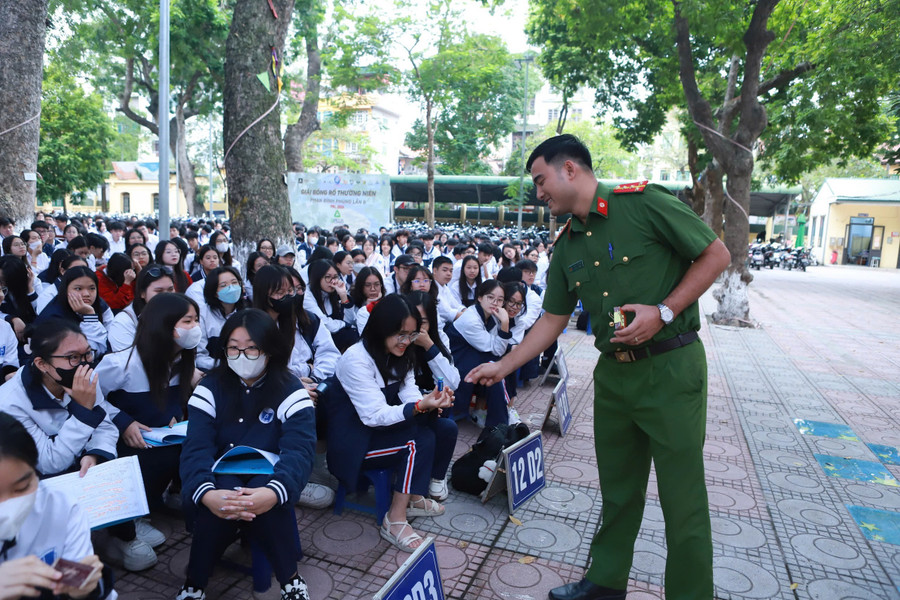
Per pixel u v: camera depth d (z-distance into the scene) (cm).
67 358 243
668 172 4231
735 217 991
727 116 966
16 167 795
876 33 901
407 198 3484
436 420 333
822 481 390
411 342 312
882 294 1675
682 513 219
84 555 167
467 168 3397
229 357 250
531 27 1483
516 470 343
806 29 982
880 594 271
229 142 646
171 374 302
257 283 382
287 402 257
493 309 447
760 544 312
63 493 167
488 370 255
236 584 268
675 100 1380
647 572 284
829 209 2977
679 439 217
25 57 789
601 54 1371
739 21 800
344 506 338
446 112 2705
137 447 288
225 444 258
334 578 272
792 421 512
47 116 2423
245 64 630
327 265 481
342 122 2141
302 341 398
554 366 625
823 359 773
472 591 265
